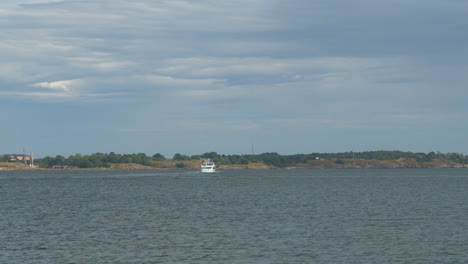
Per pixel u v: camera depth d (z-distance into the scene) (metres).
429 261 48.91
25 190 167.75
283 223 73.94
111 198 127.00
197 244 57.44
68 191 160.75
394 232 64.81
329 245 56.41
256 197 127.38
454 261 48.91
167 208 98.06
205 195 136.50
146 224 73.69
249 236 62.38
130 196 134.00
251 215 84.56
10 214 88.00
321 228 68.50
